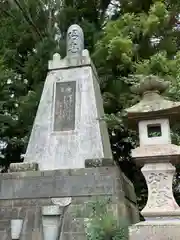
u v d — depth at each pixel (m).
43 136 7.93
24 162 7.66
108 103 10.52
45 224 6.76
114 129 10.42
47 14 13.02
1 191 7.32
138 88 6.36
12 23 13.30
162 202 5.59
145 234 5.30
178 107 5.84
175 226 5.23
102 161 7.14
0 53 12.83
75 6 12.84
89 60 8.75
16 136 12.87
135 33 10.40
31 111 11.66
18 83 13.02
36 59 12.34
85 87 8.38
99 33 11.59
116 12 12.52
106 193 6.72
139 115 6.07
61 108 8.20
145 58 10.70
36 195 7.11
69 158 7.50
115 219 6.07
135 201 8.42
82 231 6.54
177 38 11.51
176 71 8.78
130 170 11.90
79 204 6.79
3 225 7.02
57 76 8.68
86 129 7.81
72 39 9.09
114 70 10.76
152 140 5.96
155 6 10.16
